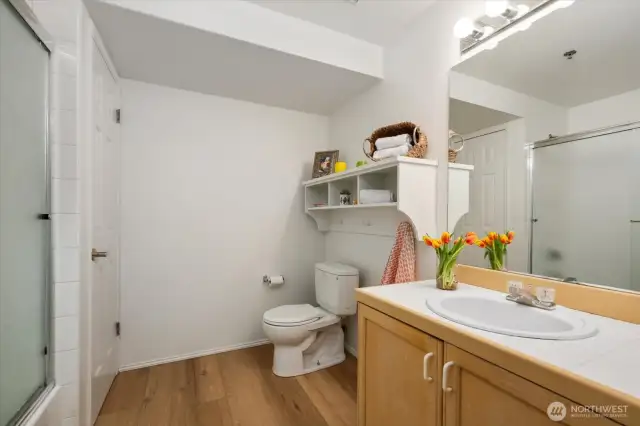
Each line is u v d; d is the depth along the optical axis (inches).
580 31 42.0
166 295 85.6
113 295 73.9
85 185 54.1
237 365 83.6
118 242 78.7
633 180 36.5
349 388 72.6
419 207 63.2
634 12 37.0
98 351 61.5
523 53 48.8
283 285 102.0
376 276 81.7
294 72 78.2
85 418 54.0
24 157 42.6
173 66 75.2
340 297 82.0
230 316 93.9
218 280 92.4
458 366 33.4
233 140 95.1
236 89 88.5
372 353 48.3
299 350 79.1
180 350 87.0
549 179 45.2
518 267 49.2
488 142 54.3
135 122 82.4
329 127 109.5
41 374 46.9
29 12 40.8
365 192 71.3
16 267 40.7
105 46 66.0
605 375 24.0
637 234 35.9
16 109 40.6
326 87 87.3
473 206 57.2
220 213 93.0
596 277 39.6
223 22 62.6
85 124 54.5
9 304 39.0
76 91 51.0
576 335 31.4
